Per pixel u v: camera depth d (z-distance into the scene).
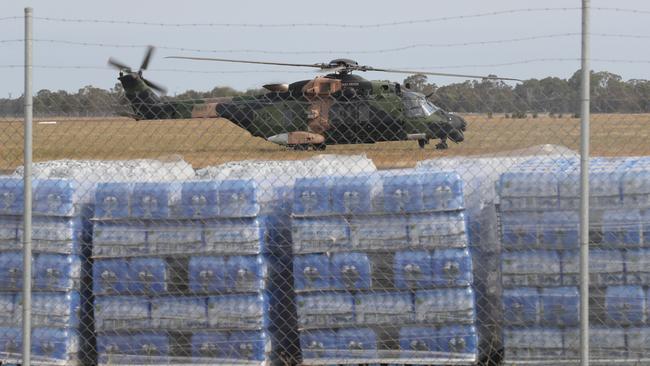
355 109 103.56
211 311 31.22
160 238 31.47
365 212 30.86
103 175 36.50
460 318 30.39
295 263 31.25
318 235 31.09
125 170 37.69
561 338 30.06
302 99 105.12
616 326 29.89
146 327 31.59
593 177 30.11
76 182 32.41
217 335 31.20
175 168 40.12
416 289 30.66
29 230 28.55
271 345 31.95
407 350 30.73
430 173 30.88
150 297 31.62
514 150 43.34
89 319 32.66
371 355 30.89
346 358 31.00
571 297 29.97
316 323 31.11
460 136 105.25
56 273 31.62
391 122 102.94
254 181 31.30
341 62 100.19
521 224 30.38
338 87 103.50
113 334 31.78
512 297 30.39
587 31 26.72
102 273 31.75
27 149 28.31
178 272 31.52
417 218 30.64
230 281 31.02
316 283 31.08
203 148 95.00
